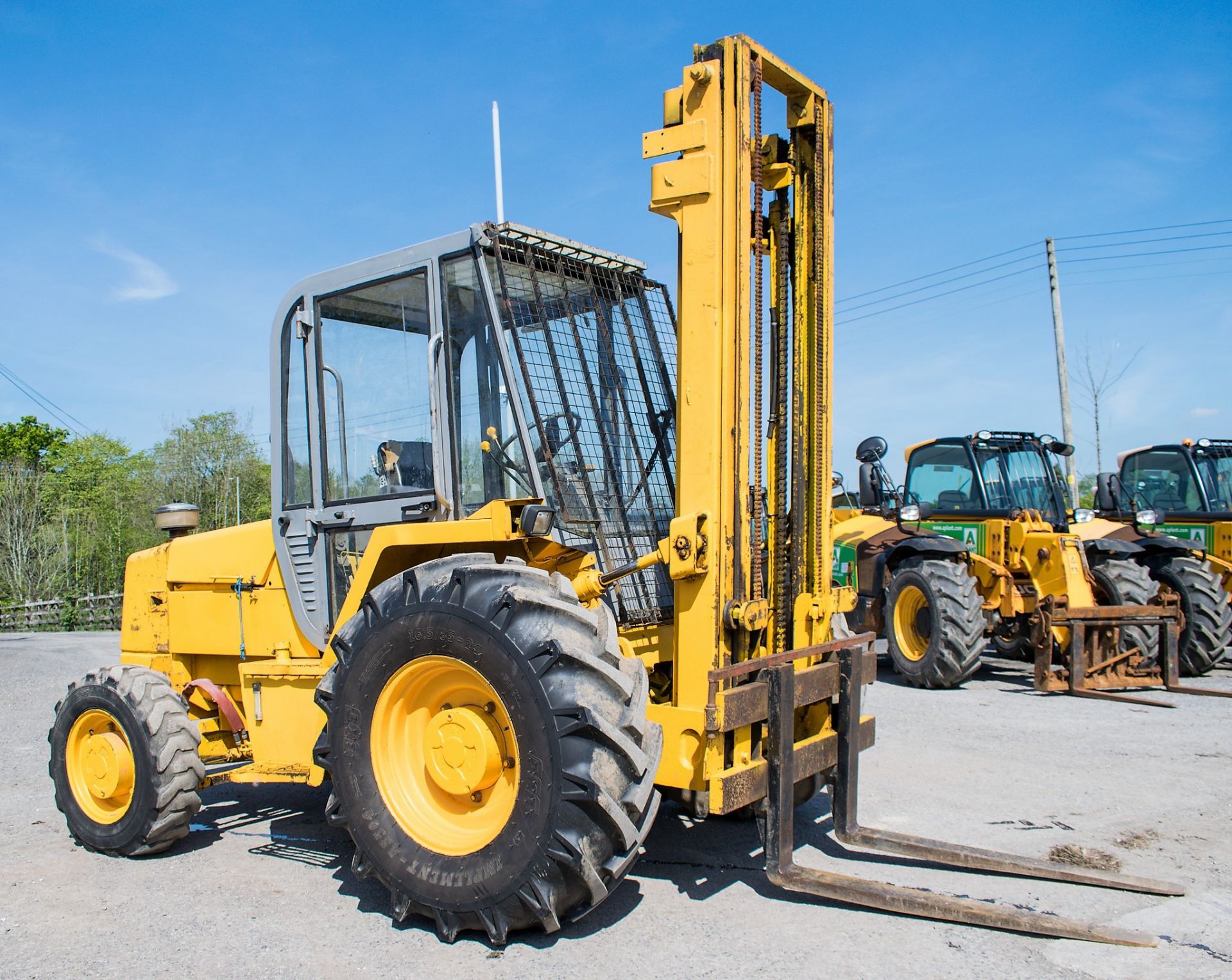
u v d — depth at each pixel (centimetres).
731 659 351
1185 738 635
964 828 444
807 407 407
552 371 384
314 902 364
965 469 1023
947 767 557
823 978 292
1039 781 527
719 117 345
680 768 333
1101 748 607
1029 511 933
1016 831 440
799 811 468
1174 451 1158
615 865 305
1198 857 407
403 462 405
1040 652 817
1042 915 325
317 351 437
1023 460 1059
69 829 441
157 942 328
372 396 418
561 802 294
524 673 302
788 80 385
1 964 312
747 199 352
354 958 311
